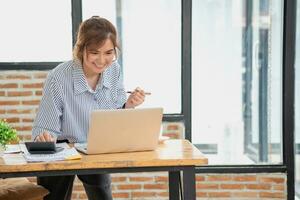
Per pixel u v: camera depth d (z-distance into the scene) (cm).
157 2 415
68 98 250
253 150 427
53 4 405
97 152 222
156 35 418
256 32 421
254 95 427
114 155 220
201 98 424
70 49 409
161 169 213
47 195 262
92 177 263
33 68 401
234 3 418
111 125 217
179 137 416
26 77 401
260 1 419
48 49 408
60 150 226
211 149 427
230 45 421
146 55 419
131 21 416
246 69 424
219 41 420
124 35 417
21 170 202
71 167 204
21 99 402
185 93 414
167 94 422
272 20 417
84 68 252
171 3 414
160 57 420
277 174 415
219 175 415
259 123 428
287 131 410
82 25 242
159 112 223
